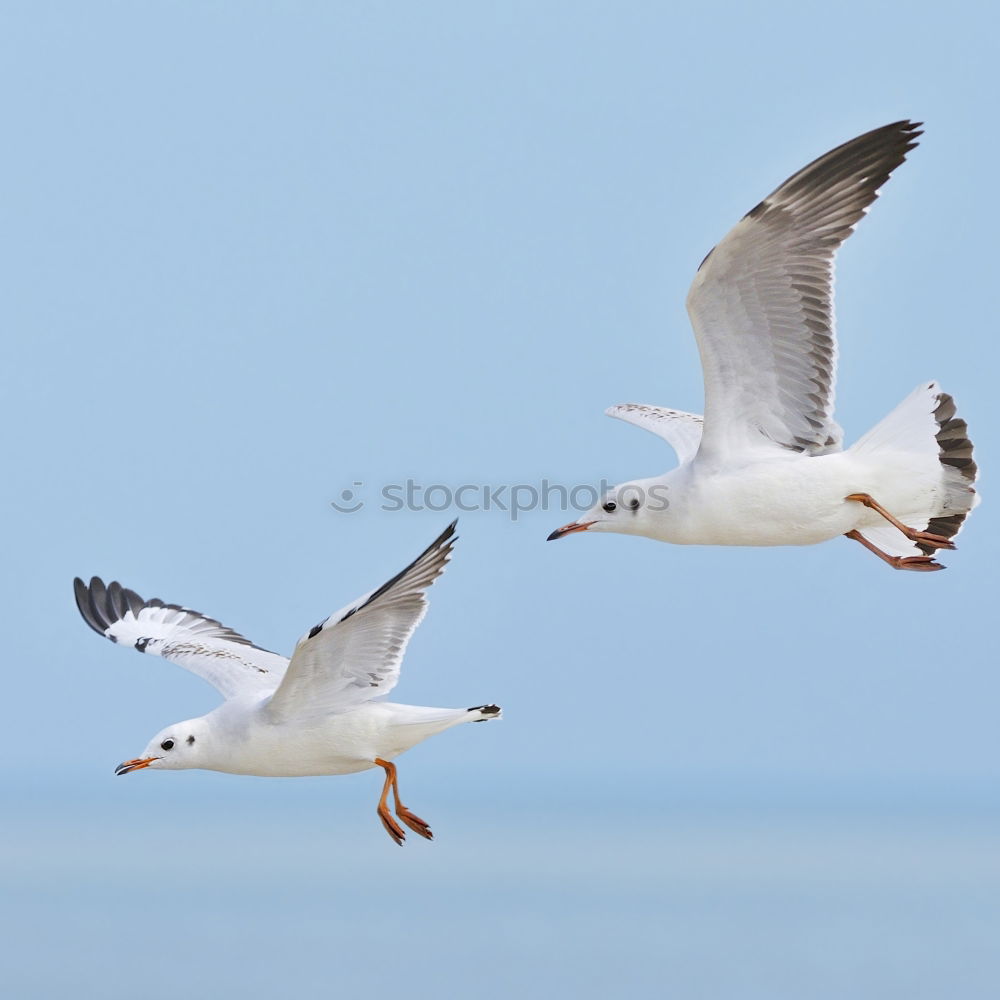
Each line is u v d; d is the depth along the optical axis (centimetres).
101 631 1839
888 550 1449
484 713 1420
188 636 1808
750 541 1427
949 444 1395
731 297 1354
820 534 1410
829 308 1362
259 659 1705
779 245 1327
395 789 1417
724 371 1391
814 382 1391
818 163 1291
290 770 1434
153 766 1438
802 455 1407
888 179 1338
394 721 1412
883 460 1397
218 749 1437
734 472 1402
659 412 1791
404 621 1388
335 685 1405
